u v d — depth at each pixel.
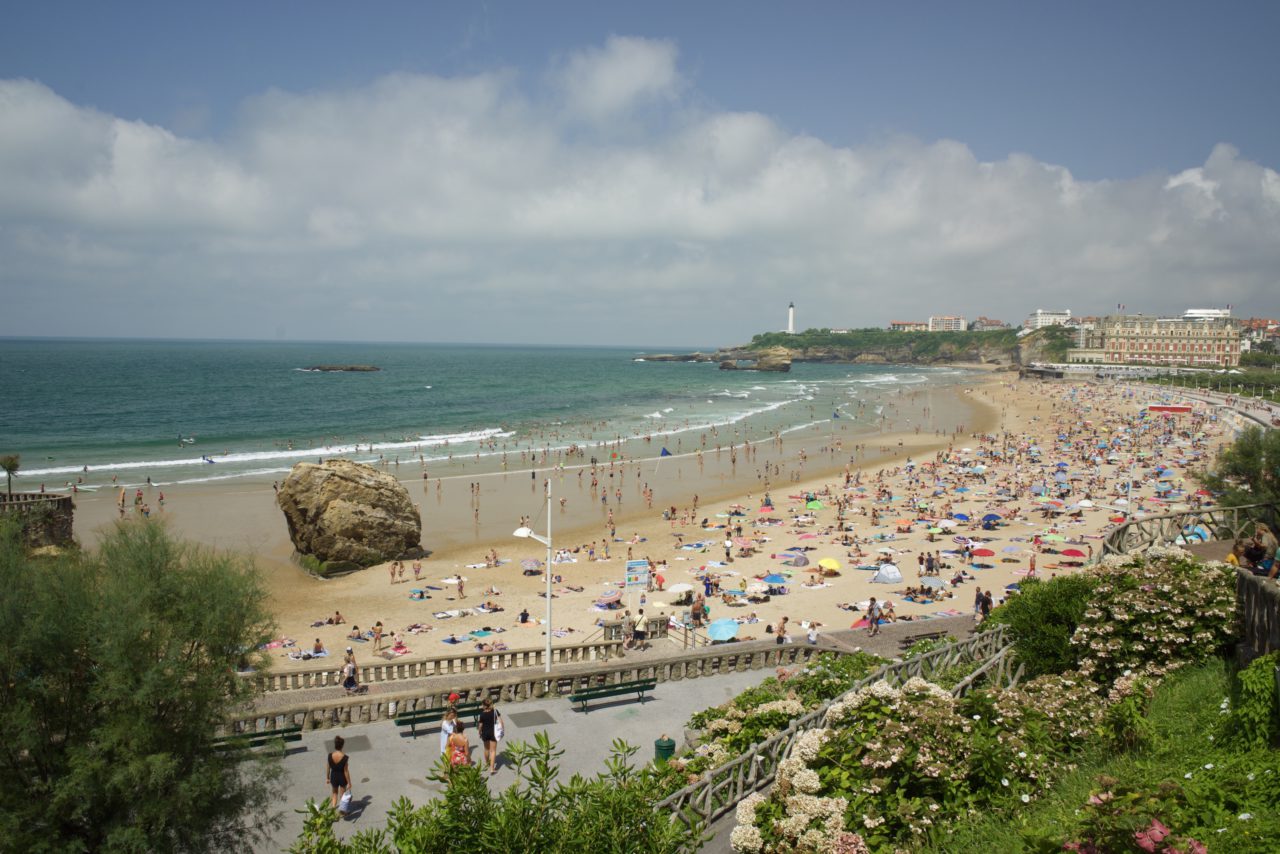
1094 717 12.20
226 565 16.47
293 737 18.94
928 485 75.00
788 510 65.06
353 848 8.09
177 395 157.62
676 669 24.03
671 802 11.57
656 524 60.69
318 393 170.00
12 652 13.24
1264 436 48.22
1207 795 8.38
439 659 26.19
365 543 48.03
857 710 11.95
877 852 9.54
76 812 12.98
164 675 14.09
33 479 72.06
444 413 136.50
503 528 58.91
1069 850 7.49
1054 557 49.78
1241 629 13.59
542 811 8.24
